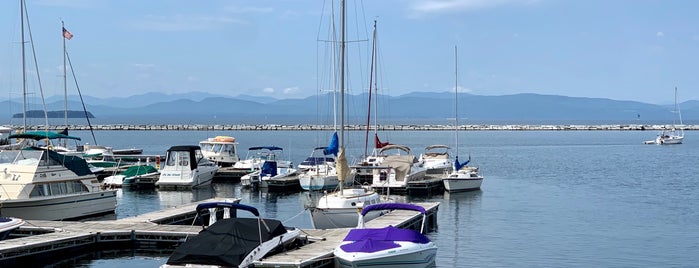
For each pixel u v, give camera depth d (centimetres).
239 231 2505
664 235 3572
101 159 7100
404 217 3416
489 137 18038
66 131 7212
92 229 3061
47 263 2764
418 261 2486
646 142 14675
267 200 4969
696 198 5153
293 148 11688
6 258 2580
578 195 5338
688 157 10088
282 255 2520
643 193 5478
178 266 2323
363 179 5859
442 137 17712
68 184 3734
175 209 3747
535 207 4634
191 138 15450
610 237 3512
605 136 19225
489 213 4353
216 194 5300
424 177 5803
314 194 5241
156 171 5947
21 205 3425
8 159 3631
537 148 12669
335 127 5947
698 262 2950
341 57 3538
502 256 3042
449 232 3650
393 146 6469
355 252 2430
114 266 2759
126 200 4938
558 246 3269
